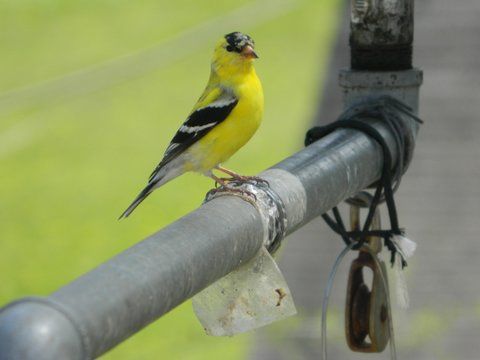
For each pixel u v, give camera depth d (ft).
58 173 92.38
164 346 54.24
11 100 112.98
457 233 53.67
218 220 10.36
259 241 11.23
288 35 122.62
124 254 8.91
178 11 137.69
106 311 7.95
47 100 112.16
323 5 131.64
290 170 12.43
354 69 16.29
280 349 46.03
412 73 15.98
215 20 133.69
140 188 87.71
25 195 86.99
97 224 79.97
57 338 7.26
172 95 111.55
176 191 84.07
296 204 12.07
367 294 15.30
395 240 14.90
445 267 50.49
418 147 63.57
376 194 14.57
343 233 15.01
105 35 131.64
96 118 106.42
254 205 11.24
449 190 57.77
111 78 117.50
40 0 144.15
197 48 124.88
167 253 9.19
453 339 44.83
